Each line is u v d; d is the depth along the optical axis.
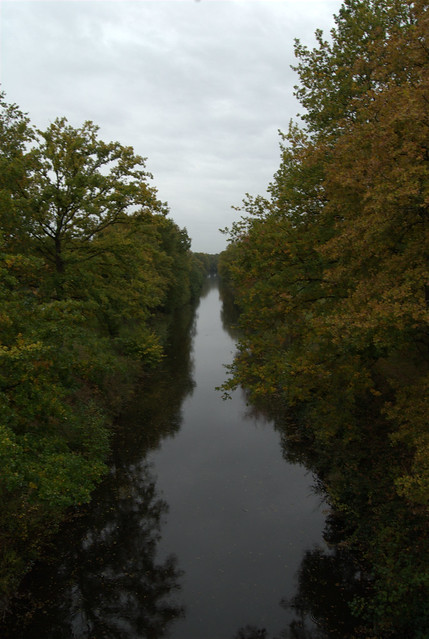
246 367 12.26
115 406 20.38
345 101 12.31
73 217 15.45
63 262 14.99
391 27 11.32
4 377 8.29
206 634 8.77
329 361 11.40
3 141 13.91
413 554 8.71
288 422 19.31
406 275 8.26
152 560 10.87
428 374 10.44
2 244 9.11
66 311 9.36
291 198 12.48
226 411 21.41
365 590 9.56
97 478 8.66
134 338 16.42
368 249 9.26
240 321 13.56
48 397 8.37
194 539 11.65
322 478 14.40
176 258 54.50
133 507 13.13
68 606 9.47
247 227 14.00
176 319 55.50
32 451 8.08
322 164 11.09
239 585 10.02
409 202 7.92
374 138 8.06
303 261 12.51
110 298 16.28
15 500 10.80
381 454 12.55
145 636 8.74
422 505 9.69
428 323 7.84
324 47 12.81
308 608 9.27
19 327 8.86
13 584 9.62
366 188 8.42
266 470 15.27
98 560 10.88
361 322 8.14
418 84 7.84
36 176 13.96
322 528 11.96
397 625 8.04
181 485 14.35
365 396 15.01
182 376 27.95
